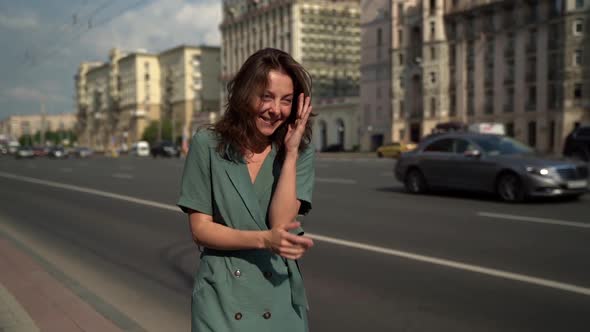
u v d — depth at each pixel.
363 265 5.84
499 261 5.88
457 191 13.11
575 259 5.92
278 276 1.81
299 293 1.84
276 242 1.62
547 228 7.85
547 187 10.32
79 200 13.09
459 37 56.81
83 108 156.00
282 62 1.80
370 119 68.00
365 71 68.56
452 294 4.73
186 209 1.86
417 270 5.57
